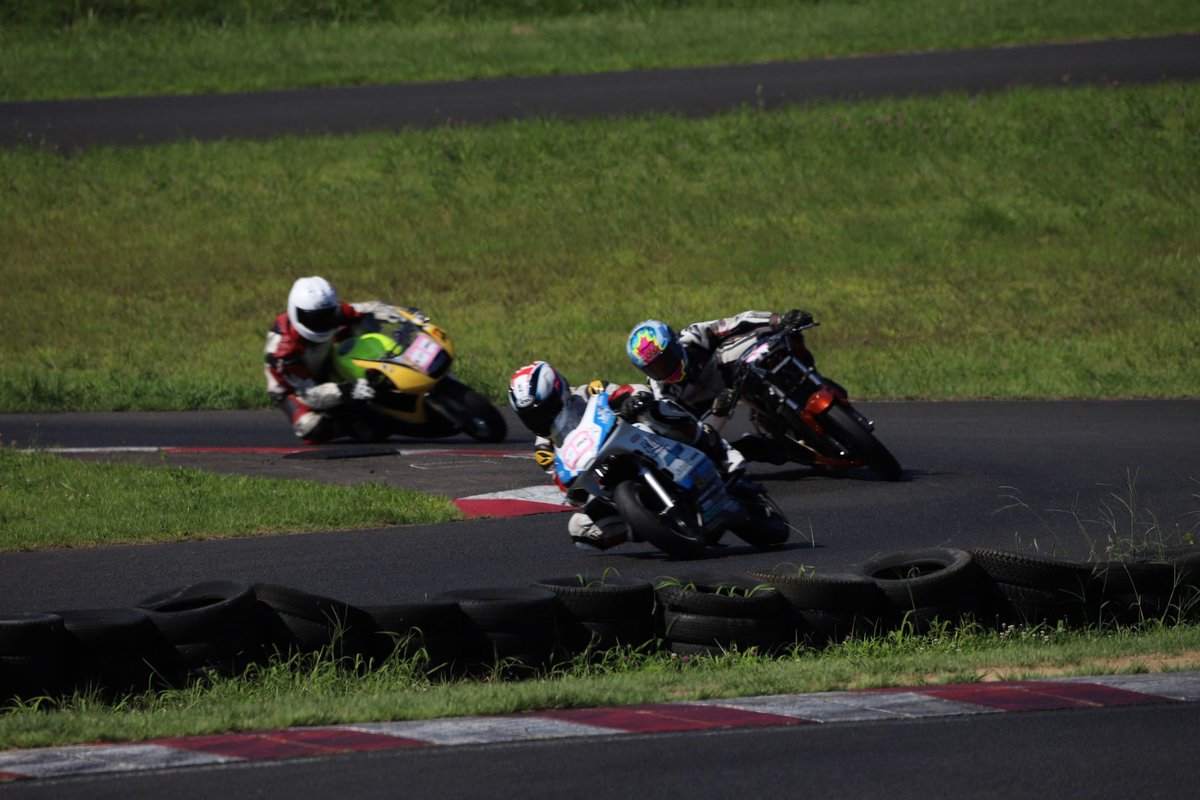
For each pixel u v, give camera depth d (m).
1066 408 55.59
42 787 17.61
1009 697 21.28
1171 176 94.56
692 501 33.06
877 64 117.56
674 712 20.72
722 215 92.31
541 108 109.00
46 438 53.09
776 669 23.77
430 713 20.80
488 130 104.56
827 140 100.94
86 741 19.70
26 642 22.28
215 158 101.19
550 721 20.30
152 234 91.31
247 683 23.23
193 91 117.44
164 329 78.19
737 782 17.72
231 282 85.19
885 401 59.06
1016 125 101.50
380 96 114.56
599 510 32.88
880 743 19.16
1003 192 93.88
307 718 20.48
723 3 135.88
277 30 131.25
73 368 71.00
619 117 106.00
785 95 109.69
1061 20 126.12
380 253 88.62
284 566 32.19
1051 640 26.17
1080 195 92.94
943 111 103.88
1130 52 116.75
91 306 81.50
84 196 95.75
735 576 26.53
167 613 23.42
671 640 25.53
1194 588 27.23
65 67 122.38
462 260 87.62
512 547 34.22
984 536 34.72
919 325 74.69
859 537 35.09
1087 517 36.56
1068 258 84.62
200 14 134.12
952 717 20.30
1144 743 19.05
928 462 45.22
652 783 17.69
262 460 46.97
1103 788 17.47
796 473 44.00
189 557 33.19
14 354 73.69
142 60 124.19
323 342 50.41
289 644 24.20
